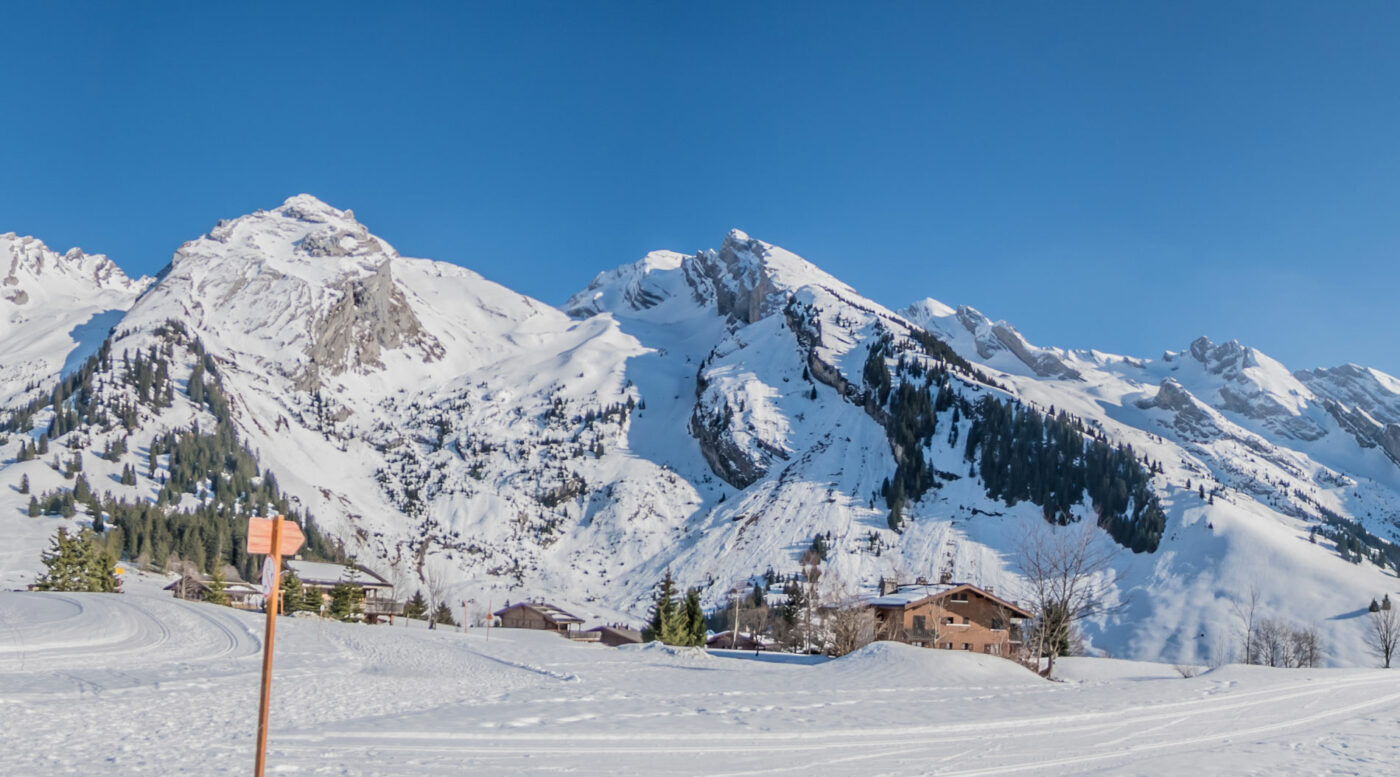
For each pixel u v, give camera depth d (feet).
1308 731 110.01
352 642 233.76
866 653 202.69
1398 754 92.12
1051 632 231.30
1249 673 198.18
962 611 326.65
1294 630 485.56
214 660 168.86
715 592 634.02
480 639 285.84
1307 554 620.08
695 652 240.53
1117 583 600.39
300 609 437.17
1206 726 112.27
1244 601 556.51
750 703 121.90
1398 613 499.51
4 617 228.43
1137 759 85.81
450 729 90.74
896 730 99.35
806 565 602.85
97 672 137.39
